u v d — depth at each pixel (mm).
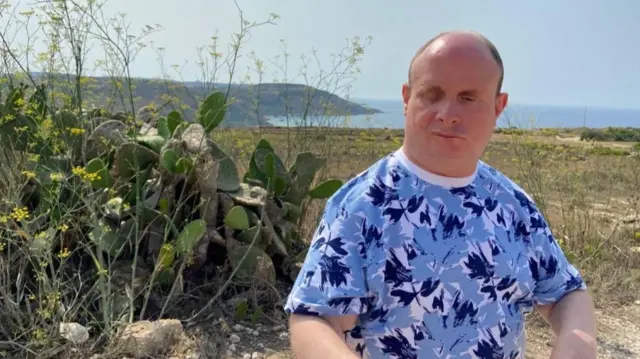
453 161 1560
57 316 3178
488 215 1611
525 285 1630
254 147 5160
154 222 3889
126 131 4137
